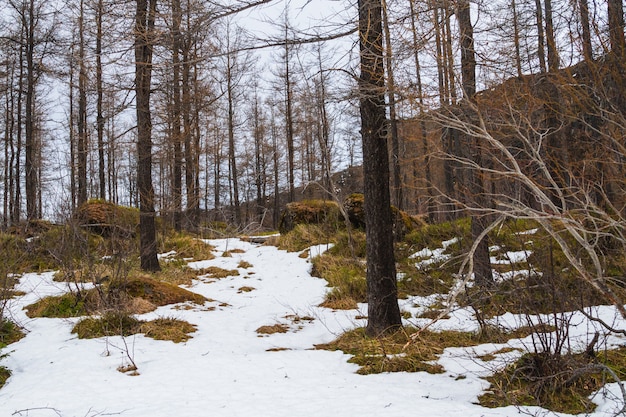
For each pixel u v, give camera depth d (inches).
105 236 451.8
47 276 397.1
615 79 144.8
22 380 194.7
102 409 156.9
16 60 755.4
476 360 200.1
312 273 458.3
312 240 560.4
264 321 298.0
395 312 243.9
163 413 151.3
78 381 185.9
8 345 247.1
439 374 189.6
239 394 169.0
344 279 393.7
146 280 342.3
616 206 159.2
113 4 348.5
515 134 160.9
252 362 210.2
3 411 158.9
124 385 181.5
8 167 990.4
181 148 580.4
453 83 165.0
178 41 248.4
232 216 1021.8
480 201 249.4
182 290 352.2
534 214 136.0
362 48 224.4
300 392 170.2
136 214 576.1
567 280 202.7
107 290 314.3
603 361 175.0
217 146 951.6
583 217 150.2
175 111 477.4
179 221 709.3
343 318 301.7
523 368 167.2
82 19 367.6
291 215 641.6
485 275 257.3
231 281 442.0
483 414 141.5
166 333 257.1
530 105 154.6
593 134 159.5
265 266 505.0
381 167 246.2
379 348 219.0
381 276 243.8
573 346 193.6
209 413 150.7
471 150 241.4
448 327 252.7
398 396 162.9
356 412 147.8
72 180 402.9
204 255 549.3
